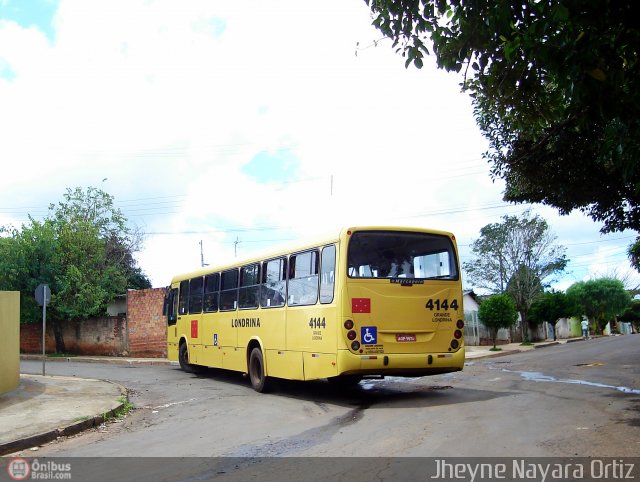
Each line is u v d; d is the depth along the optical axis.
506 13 6.31
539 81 7.80
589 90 5.58
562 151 13.58
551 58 5.62
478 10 6.78
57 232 28.47
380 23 7.73
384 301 10.80
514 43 6.64
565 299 39.00
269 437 8.16
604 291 60.56
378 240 11.04
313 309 11.39
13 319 13.40
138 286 39.56
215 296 16.47
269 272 13.39
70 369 20.98
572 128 12.53
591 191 14.63
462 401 10.73
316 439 7.85
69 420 9.87
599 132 12.05
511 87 7.79
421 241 11.39
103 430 9.70
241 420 9.70
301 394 12.84
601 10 5.30
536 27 5.56
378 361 10.56
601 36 5.63
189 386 15.27
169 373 19.03
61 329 29.44
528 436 7.33
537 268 38.59
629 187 14.16
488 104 9.16
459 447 6.90
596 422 8.11
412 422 8.70
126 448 8.04
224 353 15.60
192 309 18.20
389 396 12.01
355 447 7.20
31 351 30.28
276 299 12.91
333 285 10.83
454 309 11.39
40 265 27.33
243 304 14.60
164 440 8.41
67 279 27.22
